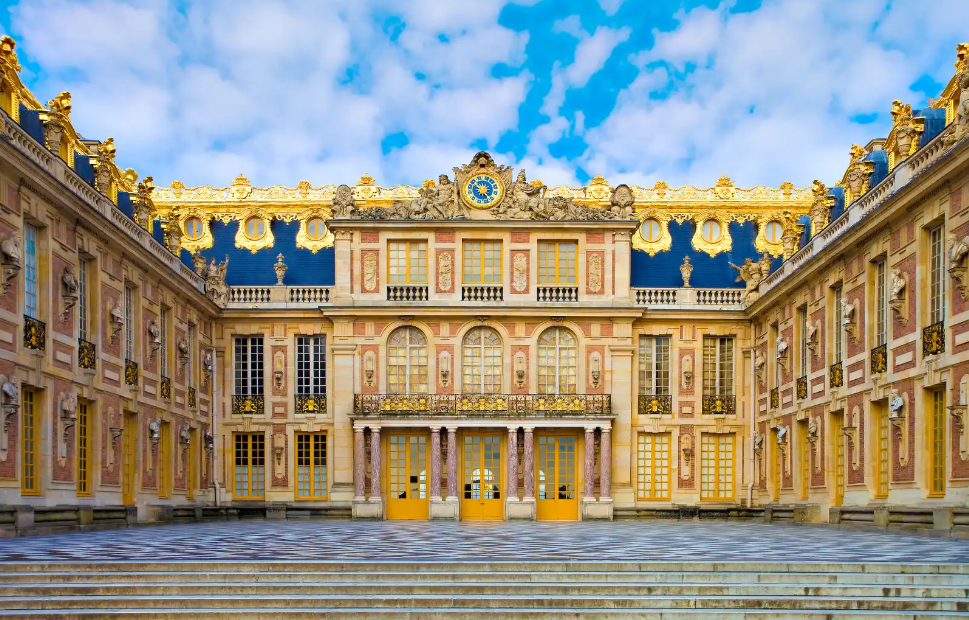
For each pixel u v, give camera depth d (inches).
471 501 1814.7
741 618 587.5
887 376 1224.8
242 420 1854.1
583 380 1843.0
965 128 1009.5
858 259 1325.0
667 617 588.4
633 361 1865.2
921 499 1125.1
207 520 1700.3
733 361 1883.6
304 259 1966.0
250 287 1872.5
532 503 1775.3
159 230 1657.2
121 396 1355.8
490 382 1846.7
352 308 1829.5
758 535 1141.7
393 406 1809.8
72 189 1186.0
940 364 1081.4
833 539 1027.9
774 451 1720.0
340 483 1822.1
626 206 1875.0
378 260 1857.8
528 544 959.0
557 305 1835.6
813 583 654.5
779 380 1690.5
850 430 1347.2
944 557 753.6
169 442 1578.5
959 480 1035.9
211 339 1849.2
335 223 1851.6
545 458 1828.2
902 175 1181.1
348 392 1838.1
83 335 1262.3
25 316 1080.2
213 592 632.4
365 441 1815.9
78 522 1182.9
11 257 1034.7
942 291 1098.7
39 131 1169.4
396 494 1815.9
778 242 1990.7
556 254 1872.5
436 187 1980.8
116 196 1435.8
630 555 788.0
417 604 610.9
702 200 2006.6
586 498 1784.0
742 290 1877.5
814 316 1501.0
